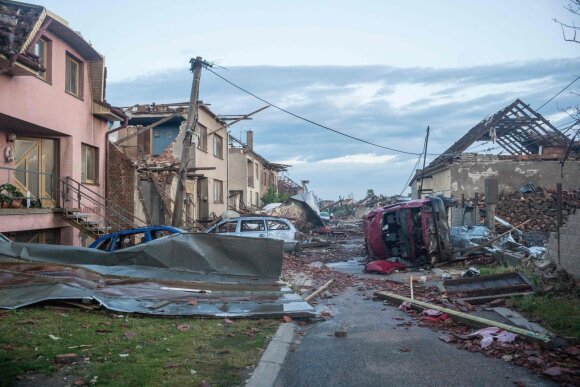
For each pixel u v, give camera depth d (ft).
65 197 52.90
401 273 50.78
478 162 100.17
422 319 27.12
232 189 138.92
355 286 41.55
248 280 37.68
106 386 15.42
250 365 18.58
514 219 86.94
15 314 23.98
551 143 109.29
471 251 56.24
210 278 37.42
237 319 26.48
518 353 19.93
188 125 58.23
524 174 99.45
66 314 24.86
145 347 19.89
